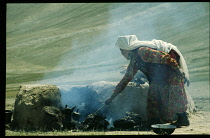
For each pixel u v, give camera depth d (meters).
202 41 40.12
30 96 8.32
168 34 45.38
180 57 8.27
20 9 75.50
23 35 60.03
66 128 7.90
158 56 7.72
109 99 8.13
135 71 8.12
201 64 31.58
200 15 49.97
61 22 64.12
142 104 9.34
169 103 7.95
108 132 7.37
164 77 8.01
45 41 51.97
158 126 7.11
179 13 53.12
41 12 72.38
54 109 7.98
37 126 7.97
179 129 7.77
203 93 17.30
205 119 9.73
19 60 44.66
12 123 8.47
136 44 8.05
